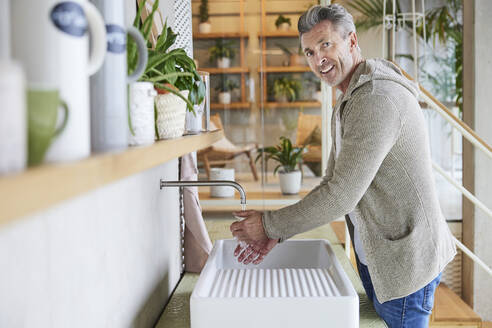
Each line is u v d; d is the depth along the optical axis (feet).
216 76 11.30
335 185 4.24
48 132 1.42
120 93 2.06
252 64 11.28
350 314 3.58
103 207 3.07
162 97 2.82
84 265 2.72
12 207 1.03
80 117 1.61
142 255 4.09
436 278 4.78
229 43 11.25
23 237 1.98
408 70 13.93
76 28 1.58
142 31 2.94
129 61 2.34
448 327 10.07
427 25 13.74
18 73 1.19
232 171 10.82
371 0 13.87
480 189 12.25
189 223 5.90
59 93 1.47
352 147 4.23
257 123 11.32
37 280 2.11
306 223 4.36
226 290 4.09
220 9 11.16
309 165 11.40
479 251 12.27
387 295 4.65
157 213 4.65
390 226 4.61
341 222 10.55
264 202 10.69
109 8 2.03
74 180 1.35
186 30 6.75
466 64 12.61
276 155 11.25
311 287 4.21
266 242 4.65
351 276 6.10
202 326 3.60
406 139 4.36
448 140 13.84
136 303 3.90
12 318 1.88
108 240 3.16
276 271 4.88
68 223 2.48
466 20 12.55
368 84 4.36
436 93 13.94
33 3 1.50
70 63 1.56
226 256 5.54
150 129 2.46
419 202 4.47
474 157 12.24
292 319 3.59
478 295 12.34
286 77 11.28
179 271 5.82
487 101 12.22
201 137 3.47
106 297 3.12
